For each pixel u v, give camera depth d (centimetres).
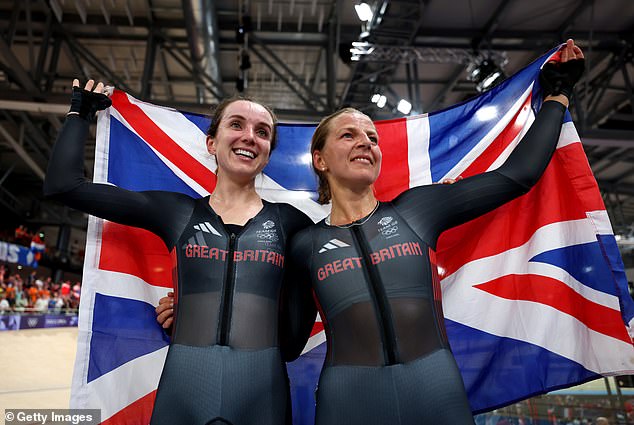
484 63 978
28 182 2347
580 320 229
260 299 199
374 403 171
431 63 1142
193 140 294
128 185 271
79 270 2628
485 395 239
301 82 1001
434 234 210
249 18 953
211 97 1216
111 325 243
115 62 1151
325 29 1030
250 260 205
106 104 248
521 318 240
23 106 937
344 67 1142
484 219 262
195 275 202
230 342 189
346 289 193
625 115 1101
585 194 238
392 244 201
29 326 1309
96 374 234
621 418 405
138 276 255
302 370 267
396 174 290
